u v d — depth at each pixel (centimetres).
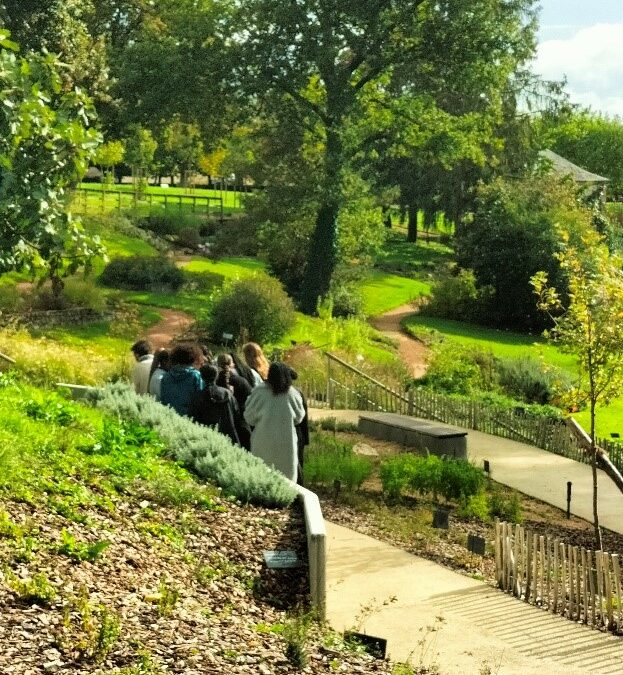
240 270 5750
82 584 720
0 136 1071
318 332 4325
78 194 5975
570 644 1020
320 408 2902
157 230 6531
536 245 5947
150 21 6969
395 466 1728
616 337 1619
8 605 650
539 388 3872
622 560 1498
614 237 7294
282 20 4938
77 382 2331
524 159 7450
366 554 1285
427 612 1045
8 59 1074
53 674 577
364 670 743
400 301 6362
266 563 934
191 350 1338
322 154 5350
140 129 6719
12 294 3681
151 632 679
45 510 837
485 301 6103
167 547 885
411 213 9188
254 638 738
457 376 3631
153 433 1184
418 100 5359
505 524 1246
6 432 962
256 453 1220
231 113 5297
